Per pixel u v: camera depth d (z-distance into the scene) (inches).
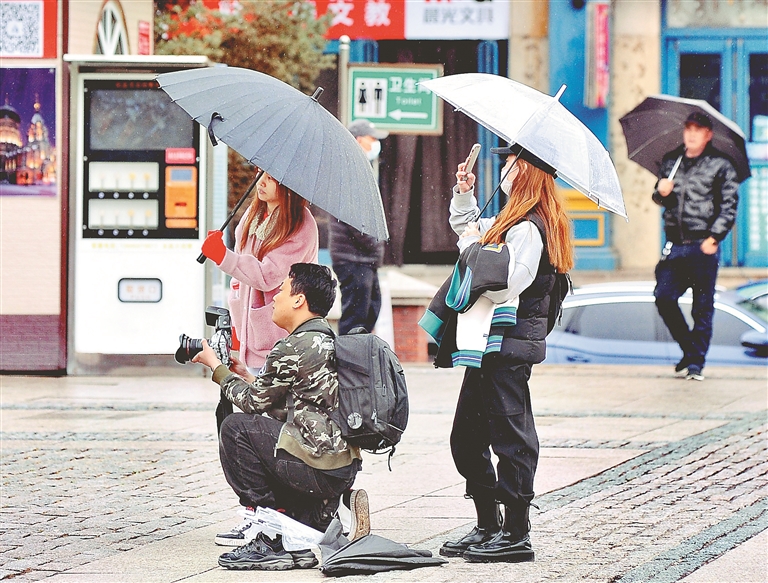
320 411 612.7
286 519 625.0
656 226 2664.9
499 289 613.0
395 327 1643.7
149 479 848.3
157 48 2299.5
